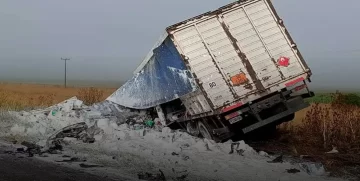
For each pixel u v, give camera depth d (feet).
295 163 28.37
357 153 32.63
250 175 24.66
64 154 30.53
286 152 33.53
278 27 36.91
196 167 26.45
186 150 31.63
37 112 54.44
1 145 34.14
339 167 27.99
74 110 55.01
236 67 36.11
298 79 36.58
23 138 37.52
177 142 34.17
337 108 42.11
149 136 36.78
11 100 69.31
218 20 36.29
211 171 25.48
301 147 35.45
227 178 23.91
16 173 24.22
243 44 36.35
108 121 41.98
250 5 36.73
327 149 34.32
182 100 42.22
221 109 35.45
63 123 45.19
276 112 37.81
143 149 31.37
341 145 35.09
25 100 73.10
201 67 35.68
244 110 36.06
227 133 36.96
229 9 36.42
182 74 39.24
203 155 30.07
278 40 36.83
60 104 58.75
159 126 46.14
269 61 36.47
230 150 31.60
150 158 28.66
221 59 35.99
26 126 43.11
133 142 33.99
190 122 42.88
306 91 36.81
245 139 39.91
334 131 37.29
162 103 44.73
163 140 34.99
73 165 26.81
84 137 36.58
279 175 24.85
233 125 37.37
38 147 32.78
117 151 30.73
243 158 29.63
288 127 44.60
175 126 46.88
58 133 38.22
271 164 27.68
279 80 36.29
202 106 37.81
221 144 32.99
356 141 35.68
